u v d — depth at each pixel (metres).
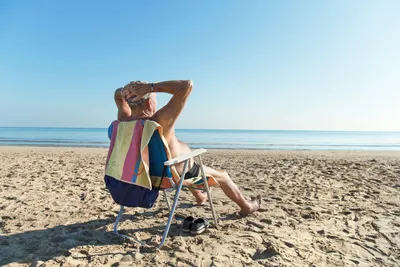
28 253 2.54
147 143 2.46
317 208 4.07
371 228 3.30
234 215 3.71
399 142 40.50
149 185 2.52
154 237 2.86
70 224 3.33
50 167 8.19
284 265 2.34
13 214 3.71
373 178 6.52
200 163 2.83
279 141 40.62
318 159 11.95
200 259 2.40
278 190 5.26
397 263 2.48
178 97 2.56
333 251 2.67
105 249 2.61
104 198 4.59
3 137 40.25
